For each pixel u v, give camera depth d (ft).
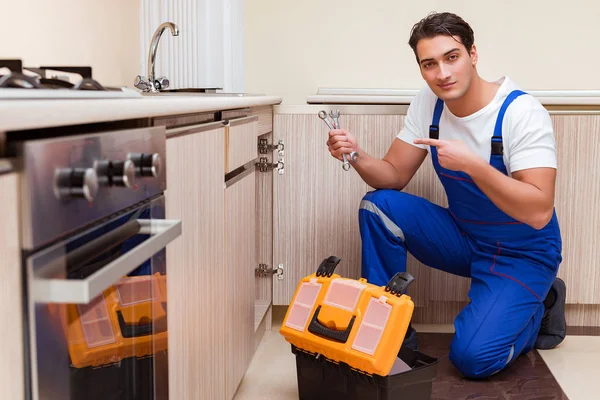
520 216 6.60
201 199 4.96
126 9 7.85
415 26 6.97
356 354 5.73
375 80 11.17
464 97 7.03
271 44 11.18
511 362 7.91
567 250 8.90
